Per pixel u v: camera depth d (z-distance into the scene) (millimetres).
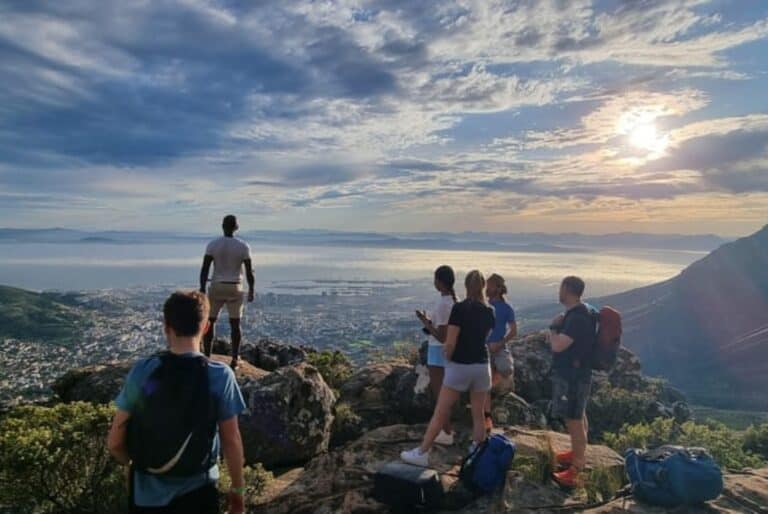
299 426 8023
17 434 5398
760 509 5297
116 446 2949
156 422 2824
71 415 5855
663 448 5688
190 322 3062
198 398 2896
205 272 9398
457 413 8281
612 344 5750
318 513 5598
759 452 11766
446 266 7223
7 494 5219
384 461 6570
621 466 6082
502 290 7891
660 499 5250
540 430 7930
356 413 9773
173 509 2869
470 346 6023
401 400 9688
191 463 2861
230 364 9922
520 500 5449
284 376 8352
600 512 5148
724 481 5984
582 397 5770
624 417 11492
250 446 7805
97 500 5578
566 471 5793
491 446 5617
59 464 5379
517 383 10945
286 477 7152
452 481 5746
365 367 11891
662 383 13859
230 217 9375
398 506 5262
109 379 9531
